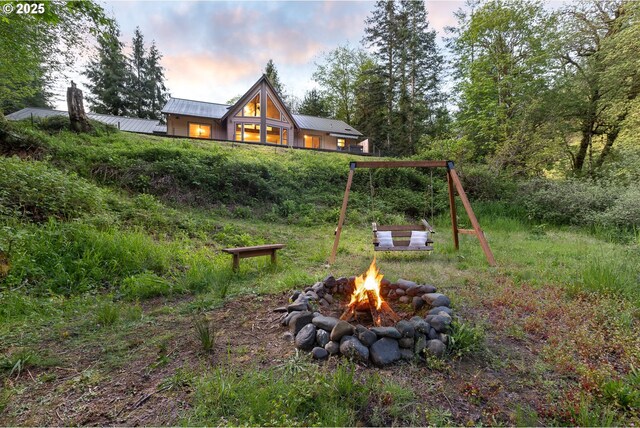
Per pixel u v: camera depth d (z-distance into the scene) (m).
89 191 6.16
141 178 8.59
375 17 28.03
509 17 13.72
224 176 9.99
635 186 8.93
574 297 3.44
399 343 2.33
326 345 2.30
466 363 2.21
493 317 2.96
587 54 13.87
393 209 11.05
